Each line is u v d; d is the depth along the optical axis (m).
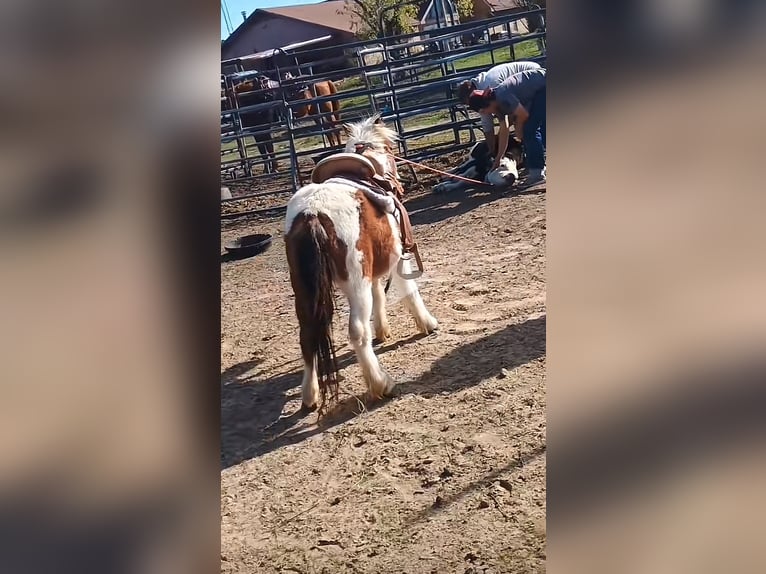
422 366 3.93
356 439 3.36
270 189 8.45
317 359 3.40
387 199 3.65
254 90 8.63
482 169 6.98
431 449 3.17
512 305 4.42
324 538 2.74
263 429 3.57
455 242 5.66
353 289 3.49
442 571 2.46
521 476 2.87
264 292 5.52
